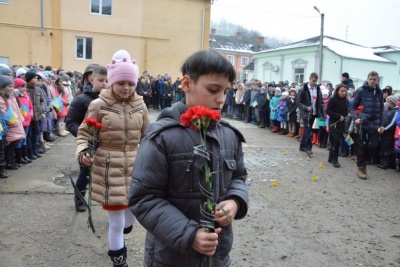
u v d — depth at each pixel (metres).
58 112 10.25
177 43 23.77
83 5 21.84
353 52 29.73
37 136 7.58
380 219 4.83
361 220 4.76
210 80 1.59
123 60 3.13
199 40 24.14
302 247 3.88
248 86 16.14
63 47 21.81
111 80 3.11
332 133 7.84
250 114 16.11
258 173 7.07
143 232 4.13
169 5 23.30
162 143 1.63
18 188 5.44
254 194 5.70
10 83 6.04
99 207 4.77
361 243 4.05
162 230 1.55
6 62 21.03
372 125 7.06
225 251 1.76
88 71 4.06
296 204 5.30
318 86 9.12
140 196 1.62
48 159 7.49
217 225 1.69
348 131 8.51
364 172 6.98
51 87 9.80
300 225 4.50
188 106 1.69
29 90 7.25
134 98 3.28
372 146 7.13
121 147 3.16
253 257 3.60
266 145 10.36
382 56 30.67
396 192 6.11
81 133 3.27
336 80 28.78
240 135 1.90
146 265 1.79
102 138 3.12
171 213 1.57
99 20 22.22
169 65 23.80
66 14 21.62
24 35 21.11
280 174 7.07
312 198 5.62
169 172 1.64
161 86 19.12
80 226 4.13
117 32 22.59
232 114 18.12
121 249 3.04
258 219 4.64
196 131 1.65
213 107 1.64
